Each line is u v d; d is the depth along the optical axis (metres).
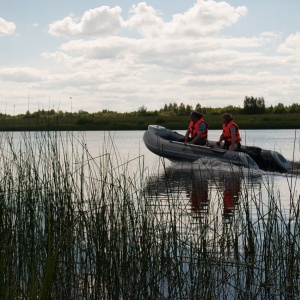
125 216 4.08
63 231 4.03
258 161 12.19
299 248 4.11
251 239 4.30
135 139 29.44
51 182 4.53
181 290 3.65
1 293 2.94
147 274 3.88
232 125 12.30
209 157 12.32
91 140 26.75
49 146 4.82
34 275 2.98
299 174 11.21
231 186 9.09
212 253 4.10
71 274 3.85
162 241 3.91
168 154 13.05
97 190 4.46
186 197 7.56
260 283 3.77
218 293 3.78
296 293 3.81
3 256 3.08
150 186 4.87
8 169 4.70
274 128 42.03
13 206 4.21
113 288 3.69
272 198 4.62
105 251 4.00
